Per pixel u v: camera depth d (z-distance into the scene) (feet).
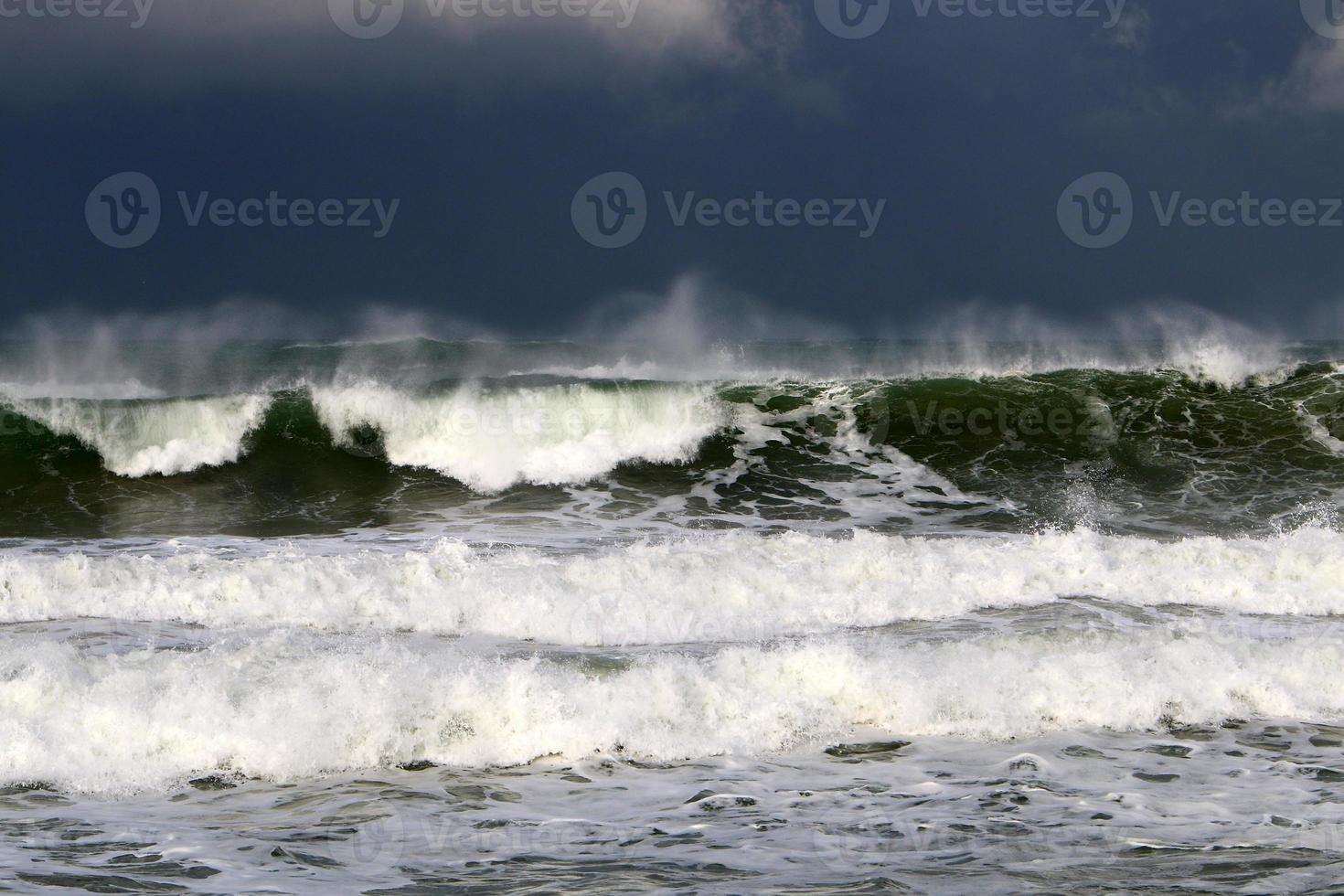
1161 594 69.41
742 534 90.48
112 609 63.77
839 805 38.24
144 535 90.68
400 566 69.56
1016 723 47.37
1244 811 37.52
